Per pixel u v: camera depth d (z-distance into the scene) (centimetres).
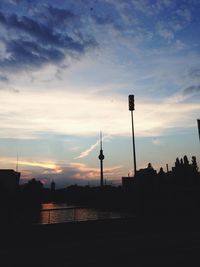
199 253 1320
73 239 1747
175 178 7188
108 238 1788
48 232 1775
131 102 2672
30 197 7369
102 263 1159
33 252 1392
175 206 3136
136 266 1099
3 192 6650
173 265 1108
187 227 2225
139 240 1700
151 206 3198
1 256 1317
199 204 3188
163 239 1730
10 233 1673
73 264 1148
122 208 3688
